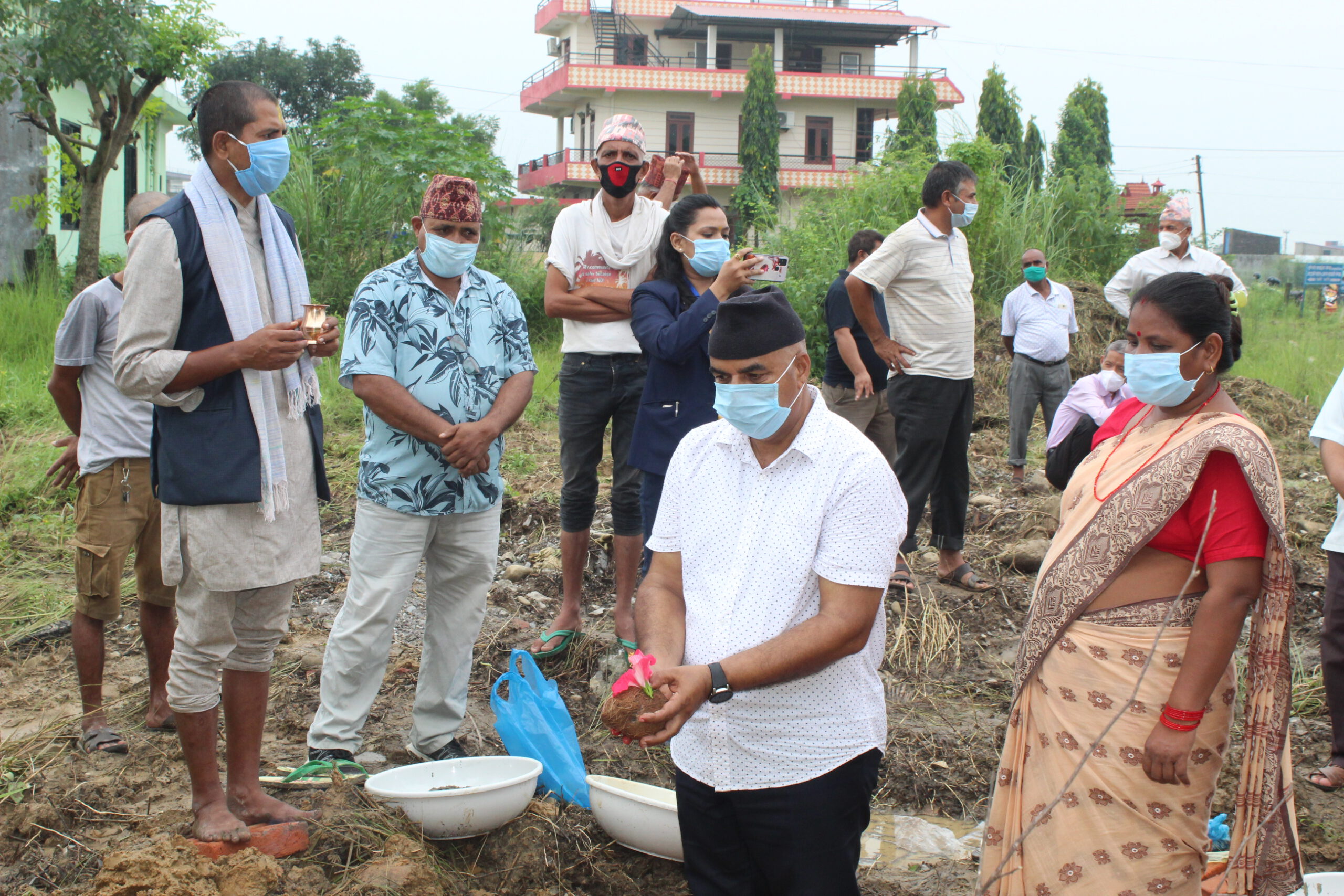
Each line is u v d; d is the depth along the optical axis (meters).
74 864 2.98
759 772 2.22
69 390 3.74
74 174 13.54
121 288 3.75
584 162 37.75
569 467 4.62
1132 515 2.37
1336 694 3.70
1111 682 2.39
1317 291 26.52
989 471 8.48
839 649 2.11
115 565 3.70
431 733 3.74
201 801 2.91
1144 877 2.37
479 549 3.65
